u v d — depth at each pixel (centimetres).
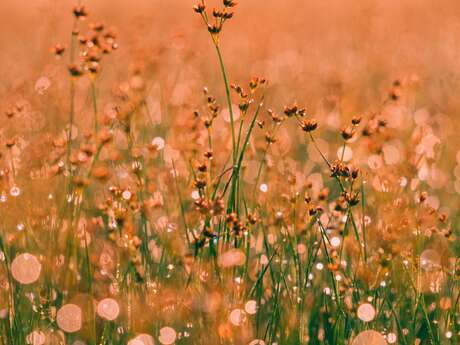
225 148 634
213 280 386
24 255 421
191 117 584
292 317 390
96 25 491
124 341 387
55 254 411
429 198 612
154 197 495
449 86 973
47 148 507
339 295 405
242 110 413
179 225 482
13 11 1730
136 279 399
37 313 396
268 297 438
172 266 416
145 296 394
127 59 954
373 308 381
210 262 395
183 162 598
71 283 417
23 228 448
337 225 488
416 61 1191
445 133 817
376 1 1270
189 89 880
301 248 447
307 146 771
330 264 381
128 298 388
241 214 511
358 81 1054
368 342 381
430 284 428
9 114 555
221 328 366
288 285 441
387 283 436
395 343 389
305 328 403
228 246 387
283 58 1308
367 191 555
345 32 1516
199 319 377
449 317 401
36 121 610
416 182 525
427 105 1009
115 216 407
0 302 401
